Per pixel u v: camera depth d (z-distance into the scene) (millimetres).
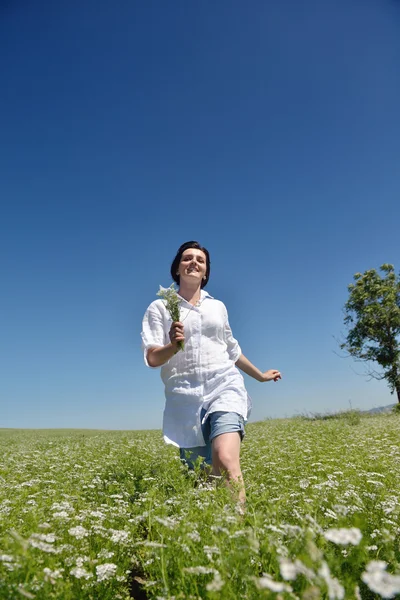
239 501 3055
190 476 3887
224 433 4094
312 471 5438
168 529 2564
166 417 4672
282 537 2367
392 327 43969
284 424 23484
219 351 4707
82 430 36469
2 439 23078
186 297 5008
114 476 5855
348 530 1715
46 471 6750
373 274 45875
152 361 4402
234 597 1894
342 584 1924
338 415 29031
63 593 2031
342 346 45156
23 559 2084
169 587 2133
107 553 2539
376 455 6789
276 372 5461
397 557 2350
